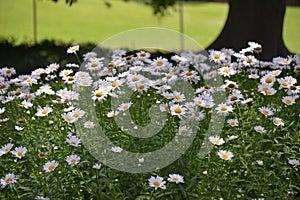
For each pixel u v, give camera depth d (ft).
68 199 9.86
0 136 10.94
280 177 10.43
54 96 12.40
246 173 10.09
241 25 18.53
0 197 9.82
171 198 9.88
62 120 10.70
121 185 10.08
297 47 27.53
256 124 10.85
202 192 9.77
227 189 9.91
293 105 11.68
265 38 18.31
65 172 9.98
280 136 10.99
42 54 19.24
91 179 9.84
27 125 10.56
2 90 11.58
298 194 10.35
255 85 12.09
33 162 10.19
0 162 10.16
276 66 12.13
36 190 9.84
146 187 9.72
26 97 11.56
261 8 18.28
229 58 12.30
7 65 18.17
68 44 21.15
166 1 24.49
